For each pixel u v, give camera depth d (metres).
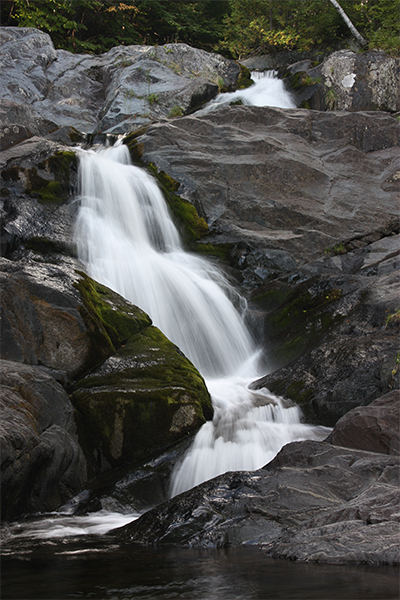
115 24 22.52
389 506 4.09
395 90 16.94
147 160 12.85
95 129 16.41
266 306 10.63
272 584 3.09
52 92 16.88
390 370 7.08
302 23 21.41
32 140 11.55
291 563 3.56
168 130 13.48
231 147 13.72
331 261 12.06
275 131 14.60
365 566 3.41
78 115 16.67
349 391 7.29
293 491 4.70
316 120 15.12
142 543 4.38
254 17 22.48
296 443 5.75
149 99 16.23
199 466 6.28
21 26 19.12
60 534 4.80
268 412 7.45
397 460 5.13
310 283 10.55
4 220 9.45
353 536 3.72
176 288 9.89
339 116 15.11
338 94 16.98
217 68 18.42
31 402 6.11
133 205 11.19
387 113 15.64
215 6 25.17
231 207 12.80
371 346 7.91
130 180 11.49
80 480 6.35
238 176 13.18
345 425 5.95
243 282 11.42
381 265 11.26
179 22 24.12
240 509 4.60
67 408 6.54
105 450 6.64
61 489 6.10
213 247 11.81
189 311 9.70
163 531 4.50
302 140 14.62
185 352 9.27
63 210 10.15
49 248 9.22
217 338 9.69
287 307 10.27
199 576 3.32
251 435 6.67
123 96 16.28
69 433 6.45
